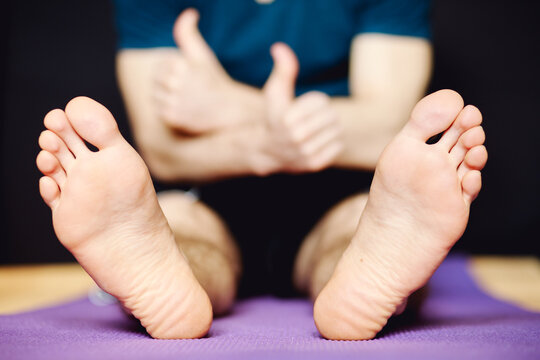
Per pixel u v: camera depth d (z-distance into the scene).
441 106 0.64
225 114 1.12
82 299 1.34
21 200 2.47
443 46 2.50
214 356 0.55
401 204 0.66
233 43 1.23
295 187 1.14
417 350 0.57
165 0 1.26
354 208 0.98
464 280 1.68
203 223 1.04
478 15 2.48
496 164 2.53
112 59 2.46
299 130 0.98
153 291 0.68
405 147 0.66
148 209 0.68
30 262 2.48
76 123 0.66
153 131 1.19
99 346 0.62
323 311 0.68
